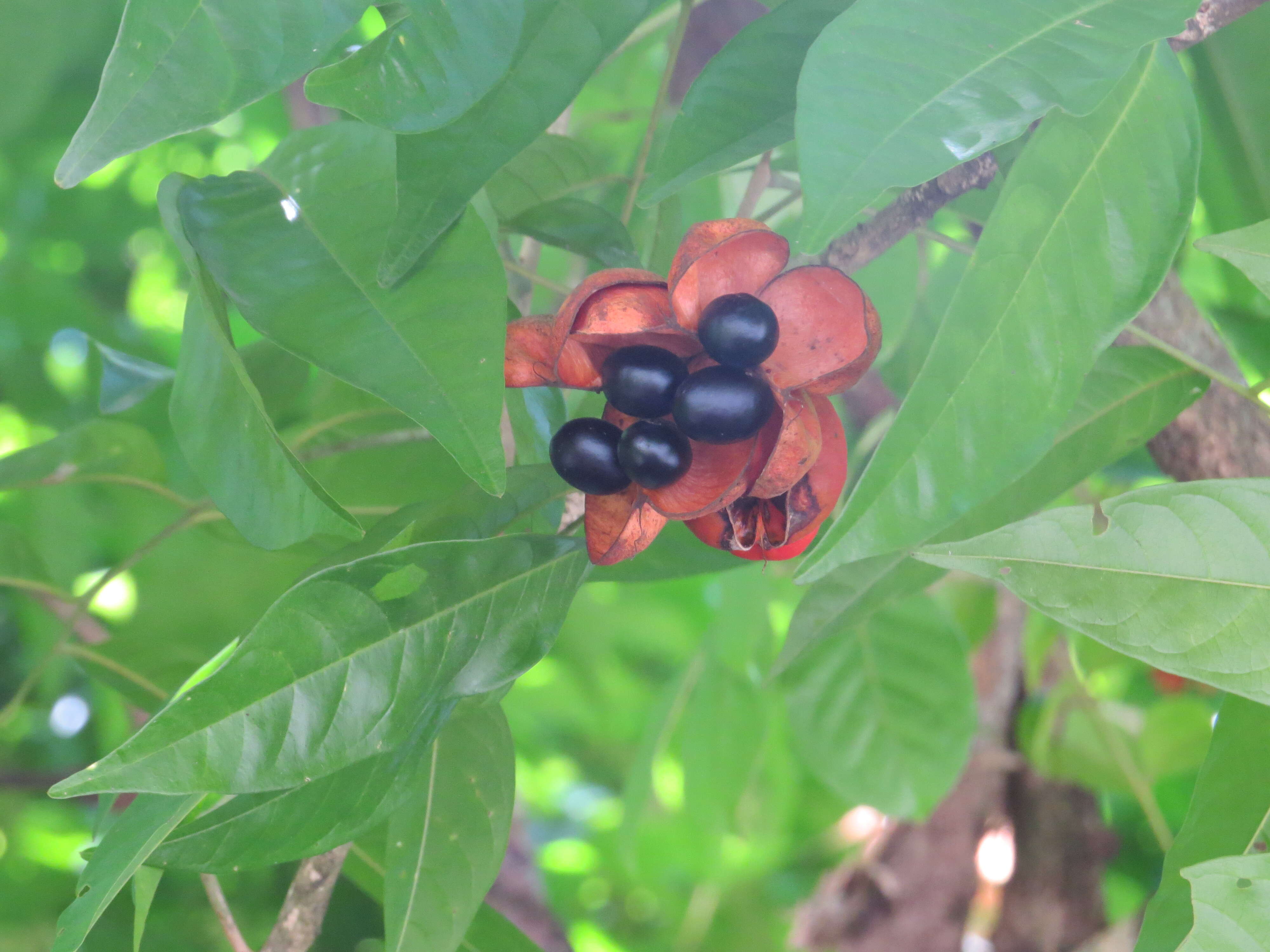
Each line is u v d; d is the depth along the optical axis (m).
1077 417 0.29
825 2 0.25
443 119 0.21
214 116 0.20
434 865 0.28
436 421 0.22
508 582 0.24
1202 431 0.33
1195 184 0.21
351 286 0.23
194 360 0.24
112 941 0.43
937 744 0.45
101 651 0.38
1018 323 0.21
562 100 0.23
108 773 0.20
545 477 0.28
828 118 0.19
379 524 0.27
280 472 0.23
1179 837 0.24
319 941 0.41
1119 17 0.20
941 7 0.20
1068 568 0.20
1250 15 0.32
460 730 0.28
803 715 0.46
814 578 0.20
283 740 0.21
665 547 0.30
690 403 0.23
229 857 0.25
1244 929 0.19
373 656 0.22
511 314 0.28
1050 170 0.21
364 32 0.48
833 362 0.24
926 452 0.20
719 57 0.25
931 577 0.31
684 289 0.23
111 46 0.45
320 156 0.25
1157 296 0.33
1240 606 0.20
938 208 0.27
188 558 0.43
